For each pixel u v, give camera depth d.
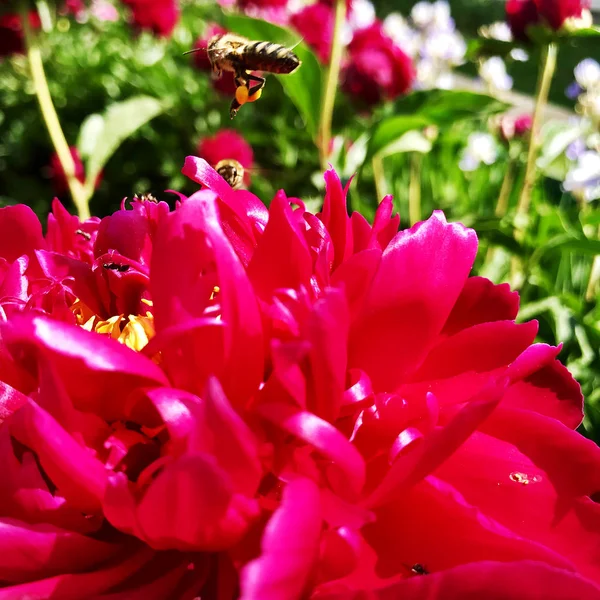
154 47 0.41
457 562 0.05
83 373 0.05
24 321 0.05
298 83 0.18
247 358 0.05
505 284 0.07
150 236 0.07
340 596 0.05
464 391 0.06
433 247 0.06
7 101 0.38
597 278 0.18
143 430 0.06
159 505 0.05
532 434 0.06
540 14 0.16
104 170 0.33
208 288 0.05
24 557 0.05
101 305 0.07
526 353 0.06
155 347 0.05
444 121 0.17
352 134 0.29
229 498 0.05
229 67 0.11
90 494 0.05
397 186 0.25
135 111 0.19
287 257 0.06
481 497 0.06
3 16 0.18
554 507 0.05
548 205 0.21
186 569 0.05
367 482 0.06
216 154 0.24
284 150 0.29
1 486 0.05
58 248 0.08
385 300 0.06
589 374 0.14
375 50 0.22
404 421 0.06
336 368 0.05
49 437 0.05
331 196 0.06
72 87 0.37
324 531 0.05
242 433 0.05
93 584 0.05
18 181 0.37
